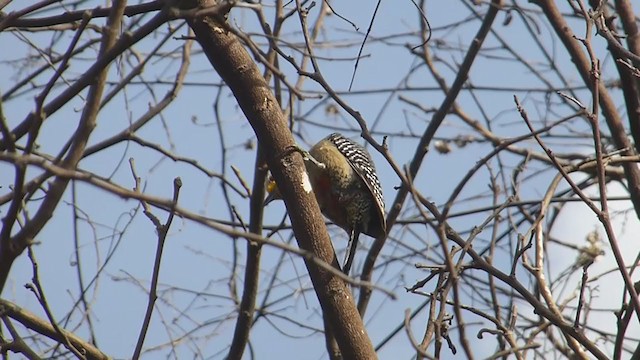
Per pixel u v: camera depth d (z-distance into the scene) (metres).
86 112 7.31
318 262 6.19
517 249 9.41
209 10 7.48
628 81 12.30
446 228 9.60
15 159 5.70
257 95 9.46
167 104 11.49
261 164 11.22
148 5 9.30
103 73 7.42
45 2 8.33
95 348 9.42
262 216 11.48
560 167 8.53
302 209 9.23
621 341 8.65
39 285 8.45
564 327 8.80
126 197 5.72
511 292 13.46
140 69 8.12
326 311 8.98
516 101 8.73
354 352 8.88
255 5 8.08
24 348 8.58
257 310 13.64
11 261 7.21
